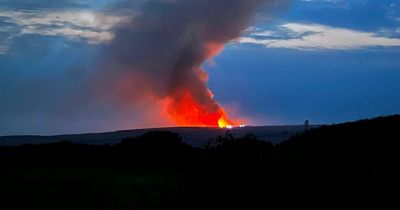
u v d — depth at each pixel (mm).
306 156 17859
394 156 23078
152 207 17797
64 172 30031
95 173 29797
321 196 15703
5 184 24578
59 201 21156
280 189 15883
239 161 16797
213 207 16000
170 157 33469
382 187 16297
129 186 24141
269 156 17172
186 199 16500
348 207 15398
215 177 16547
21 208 19953
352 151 23406
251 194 15898
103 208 19906
